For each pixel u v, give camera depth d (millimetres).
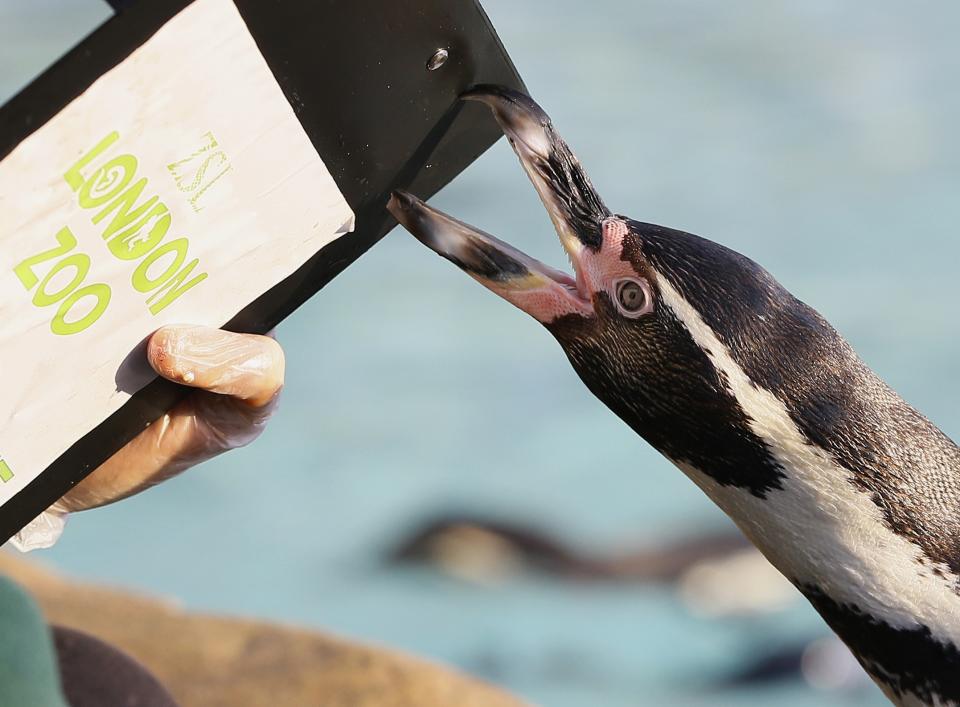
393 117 2637
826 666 9070
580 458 11336
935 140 17641
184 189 2391
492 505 10586
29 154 2205
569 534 10391
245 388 2633
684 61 20984
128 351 2527
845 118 18516
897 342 12453
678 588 9977
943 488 3041
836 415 3033
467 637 9336
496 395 12125
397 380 12320
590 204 3273
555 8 23766
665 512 10711
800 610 9797
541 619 9602
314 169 2559
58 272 2324
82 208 2293
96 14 18844
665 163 17078
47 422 2500
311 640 4707
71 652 2857
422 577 10016
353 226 2688
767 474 3139
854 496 3045
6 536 2625
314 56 2457
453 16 2598
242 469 11070
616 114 18812
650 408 3262
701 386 3133
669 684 8883
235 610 9250
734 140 17906
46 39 17953
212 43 2312
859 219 15289
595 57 21219
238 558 9891
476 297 13922
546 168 3254
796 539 3188
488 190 15352
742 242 14820
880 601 3113
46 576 5410
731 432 3139
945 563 3035
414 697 4371
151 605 5109
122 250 2373
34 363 2406
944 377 11859
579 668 9070
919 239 14758
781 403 3047
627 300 3225
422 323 13297
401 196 2766
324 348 12828
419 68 2617
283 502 10656
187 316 2557
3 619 2381
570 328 3303
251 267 2576
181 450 2895
